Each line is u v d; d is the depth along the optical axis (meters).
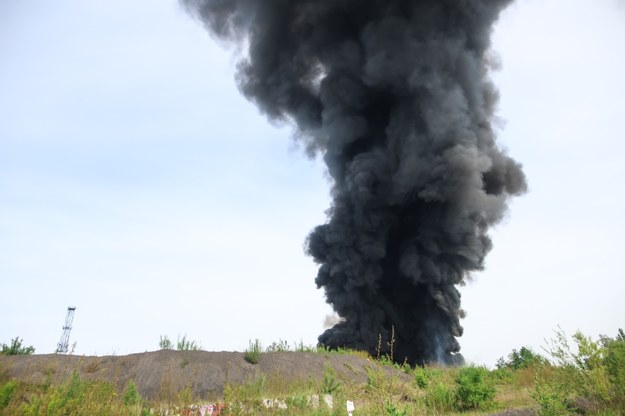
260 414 8.00
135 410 7.62
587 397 8.16
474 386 11.95
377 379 9.11
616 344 8.09
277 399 9.27
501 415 8.84
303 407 9.30
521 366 19.92
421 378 16.03
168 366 14.38
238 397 7.90
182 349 17.11
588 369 8.18
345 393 9.62
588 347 8.09
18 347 14.46
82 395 7.33
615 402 7.65
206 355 16.34
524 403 11.01
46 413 6.46
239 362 16.23
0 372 8.23
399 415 7.98
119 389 12.16
